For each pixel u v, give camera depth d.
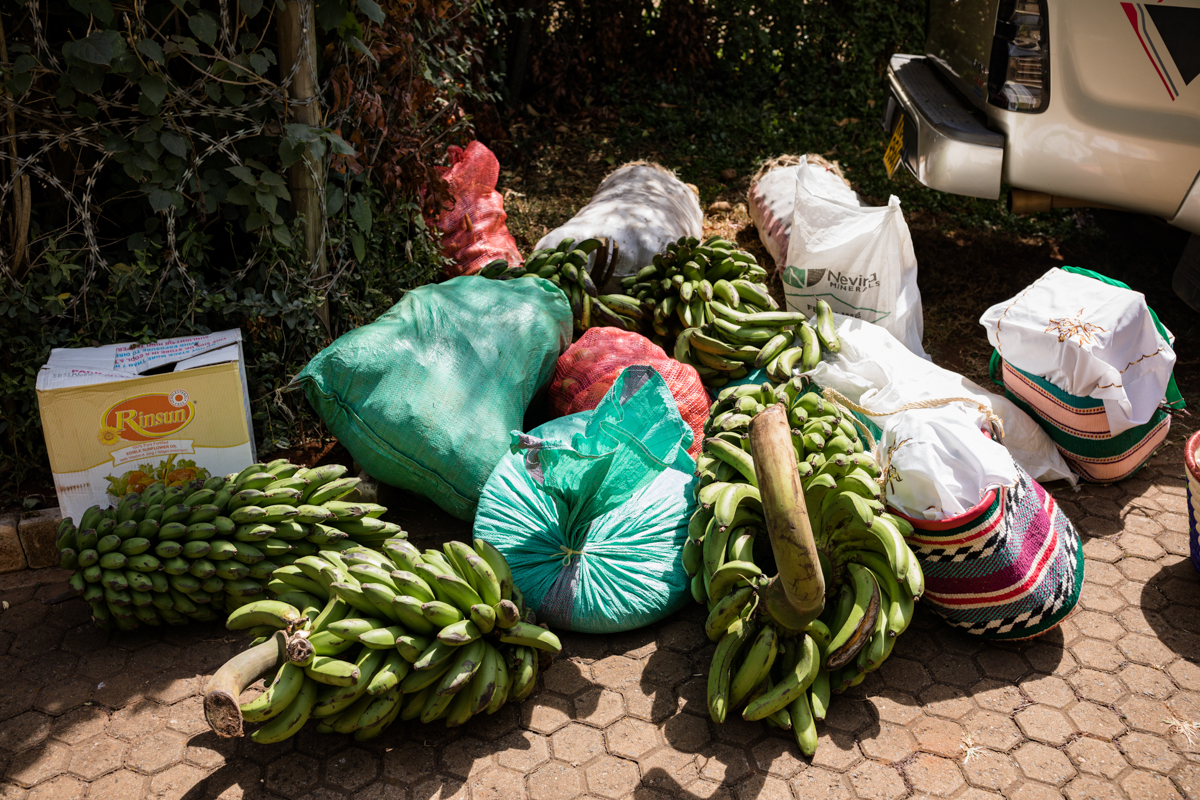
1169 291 5.01
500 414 3.31
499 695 2.52
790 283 4.29
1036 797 2.35
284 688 2.31
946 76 5.00
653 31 7.50
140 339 3.48
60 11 3.20
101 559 2.78
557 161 6.48
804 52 7.51
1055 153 4.18
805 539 1.90
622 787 2.39
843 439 2.91
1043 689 2.70
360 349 3.22
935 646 2.88
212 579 2.83
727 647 2.61
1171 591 3.07
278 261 3.58
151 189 3.25
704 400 3.65
